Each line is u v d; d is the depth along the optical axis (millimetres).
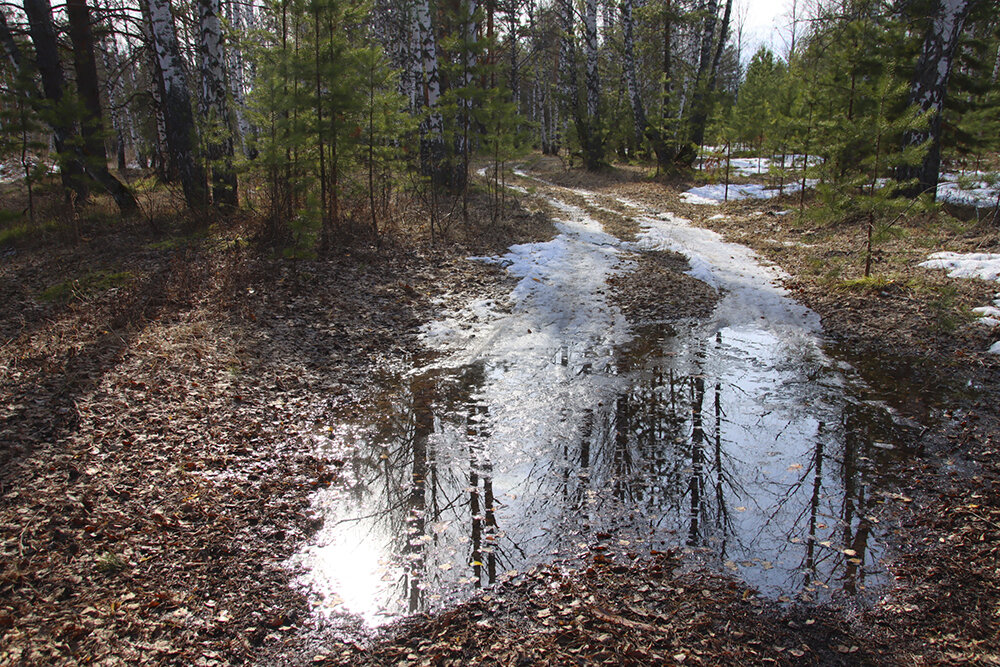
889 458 5066
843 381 6531
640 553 3977
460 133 13766
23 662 3016
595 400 6285
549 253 11508
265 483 4727
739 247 12109
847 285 8984
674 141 21750
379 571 3861
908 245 10320
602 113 27547
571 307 9062
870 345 7387
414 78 15844
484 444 5434
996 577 3656
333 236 10820
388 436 5566
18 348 6398
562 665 3100
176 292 7941
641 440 5469
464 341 7883
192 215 11289
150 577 3686
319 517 4398
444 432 5645
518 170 27516
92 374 5922
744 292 9477
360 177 12781
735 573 3773
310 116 10289
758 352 7438
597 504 4523
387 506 4539
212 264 9055
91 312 7422
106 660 3086
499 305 9117
